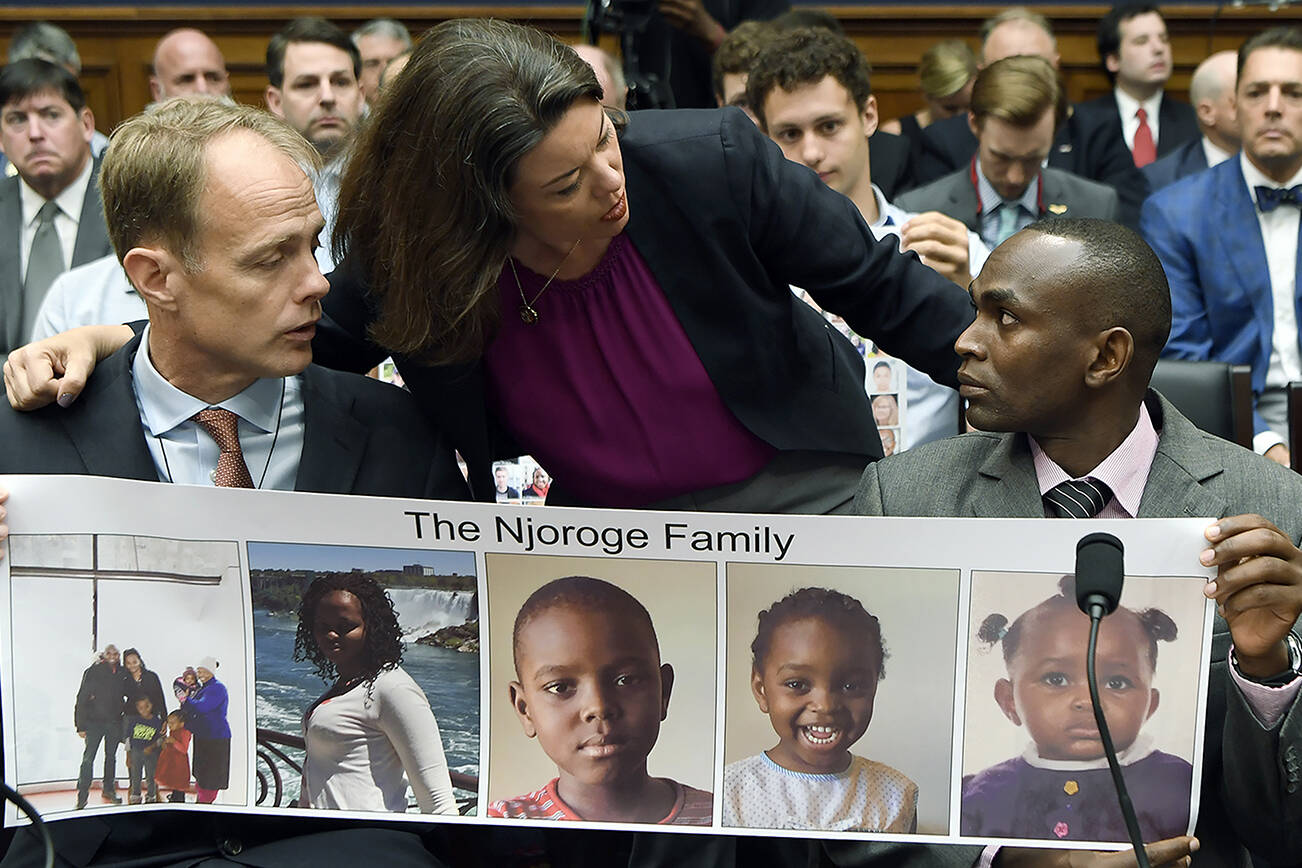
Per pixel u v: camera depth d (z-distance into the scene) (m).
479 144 1.66
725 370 1.90
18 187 4.07
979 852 1.68
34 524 1.61
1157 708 1.56
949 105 5.14
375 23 4.45
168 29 5.43
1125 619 1.55
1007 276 1.60
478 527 1.64
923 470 1.78
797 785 1.65
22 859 1.67
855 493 1.85
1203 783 1.67
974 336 1.63
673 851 1.85
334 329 1.95
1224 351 3.91
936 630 1.60
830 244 1.90
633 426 1.94
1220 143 4.95
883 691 1.62
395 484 1.87
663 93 3.27
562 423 1.94
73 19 5.38
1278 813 1.58
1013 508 1.68
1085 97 5.81
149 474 1.77
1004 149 3.68
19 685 1.62
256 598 1.67
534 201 1.72
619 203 1.75
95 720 1.65
